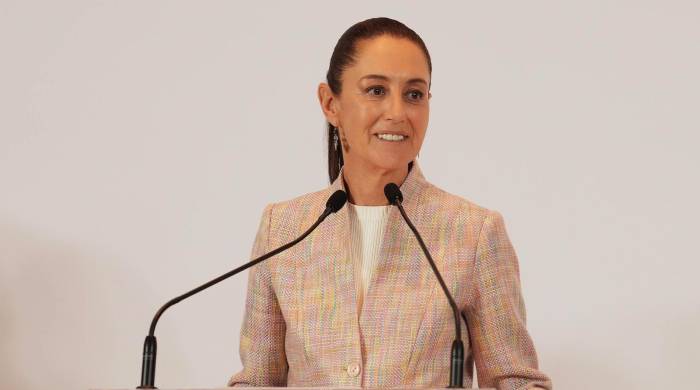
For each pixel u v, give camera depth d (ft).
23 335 37.68
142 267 37.47
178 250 37.37
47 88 38.70
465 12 36.27
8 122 38.65
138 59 38.55
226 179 37.47
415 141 24.08
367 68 23.93
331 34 37.65
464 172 35.63
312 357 23.99
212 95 37.96
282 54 37.83
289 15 37.96
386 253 24.11
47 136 38.52
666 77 34.42
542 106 35.29
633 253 33.81
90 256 37.78
